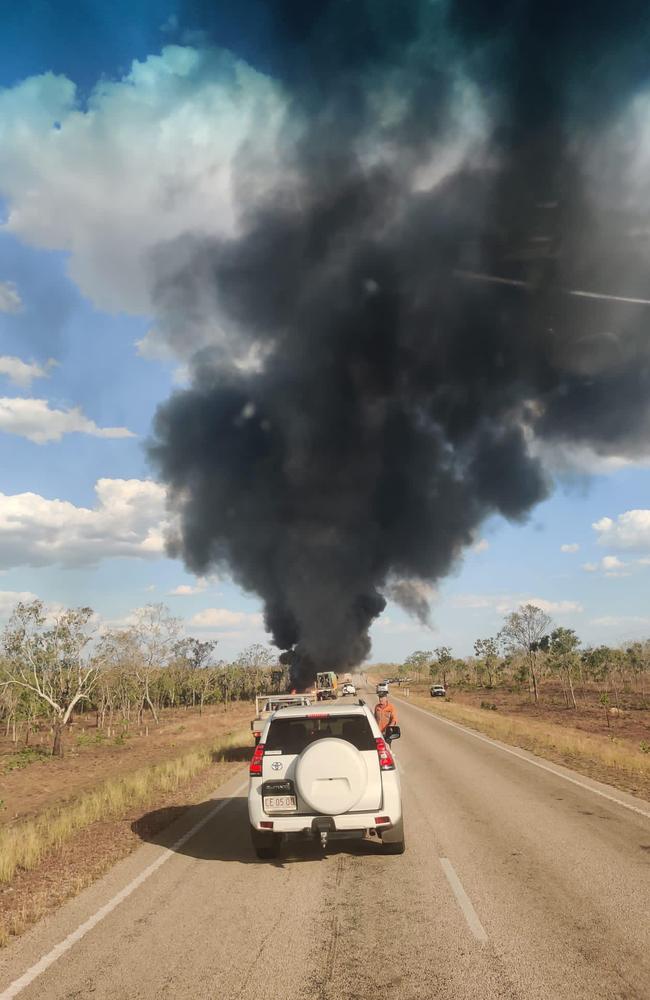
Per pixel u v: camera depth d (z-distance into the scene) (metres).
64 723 33.66
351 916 6.10
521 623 57.53
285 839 8.65
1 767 29.83
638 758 17.41
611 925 5.69
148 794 14.16
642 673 71.69
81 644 35.19
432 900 6.49
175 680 76.31
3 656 35.03
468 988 4.54
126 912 6.44
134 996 4.59
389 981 4.69
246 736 25.88
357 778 7.93
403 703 51.38
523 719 40.31
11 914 6.50
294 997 4.49
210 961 5.16
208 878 7.60
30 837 9.62
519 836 9.20
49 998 4.61
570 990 4.48
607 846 8.55
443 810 11.20
